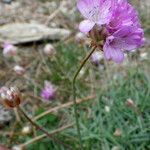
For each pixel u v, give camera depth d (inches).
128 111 3.9
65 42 5.2
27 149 3.7
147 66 4.6
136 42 2.3
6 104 2.7
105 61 4.7
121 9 2.2
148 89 4.1
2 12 5.9
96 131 3.8
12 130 4.0
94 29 2.2
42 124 4.0
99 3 2.2
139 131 3.8
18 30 5.4
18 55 5.1
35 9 6.0
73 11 5.8
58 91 4.5
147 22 5.5
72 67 4.7
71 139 3.7
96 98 4.1
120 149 3.6
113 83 4.3
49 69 4.8
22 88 4.6
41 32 5.4
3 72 4.8
